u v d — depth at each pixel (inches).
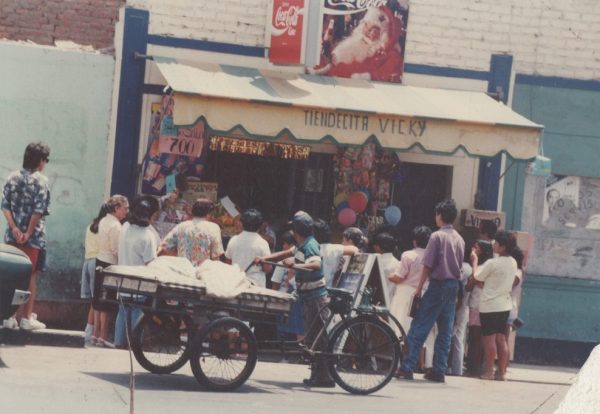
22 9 658.2
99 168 656.4
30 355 491.2
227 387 434.0
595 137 722.8
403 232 708.0
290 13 670.5
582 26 718.5
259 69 668.7
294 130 585.6
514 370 668.7
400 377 551.2
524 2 711.1
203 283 433.1
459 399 483.2
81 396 379.6
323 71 679.1
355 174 677.3
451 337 574.6
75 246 652.7
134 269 438.6
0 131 644.7
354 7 682.2
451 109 634.2
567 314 723.4
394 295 584.7
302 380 505.4
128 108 658.2
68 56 651.5
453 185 703.7
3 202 511.5
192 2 665.6
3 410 334.3
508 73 708.0
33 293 525.0
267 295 443.5
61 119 651.5
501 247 589.3
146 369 465.4
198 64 650.8
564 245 724.7
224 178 677.3
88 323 593.3
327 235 565.9
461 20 702.5
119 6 660.7
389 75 687.7
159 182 658.8
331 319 470.9
